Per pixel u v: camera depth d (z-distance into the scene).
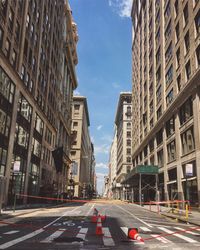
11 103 32.88
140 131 74.44
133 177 59.09
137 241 11.30
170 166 43.97
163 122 48.25
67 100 84.12
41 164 48.88
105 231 14.09
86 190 134.88
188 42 37.94
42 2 47.28
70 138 92.81
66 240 11.12
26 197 38.84
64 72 77.38
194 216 25.52
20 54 35.84
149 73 64.56
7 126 31.75
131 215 26.34
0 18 29.36
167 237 12.85
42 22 47.25
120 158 140.88
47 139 54.09
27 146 40.09
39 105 45.56
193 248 10.11
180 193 38.31
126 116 131.62
